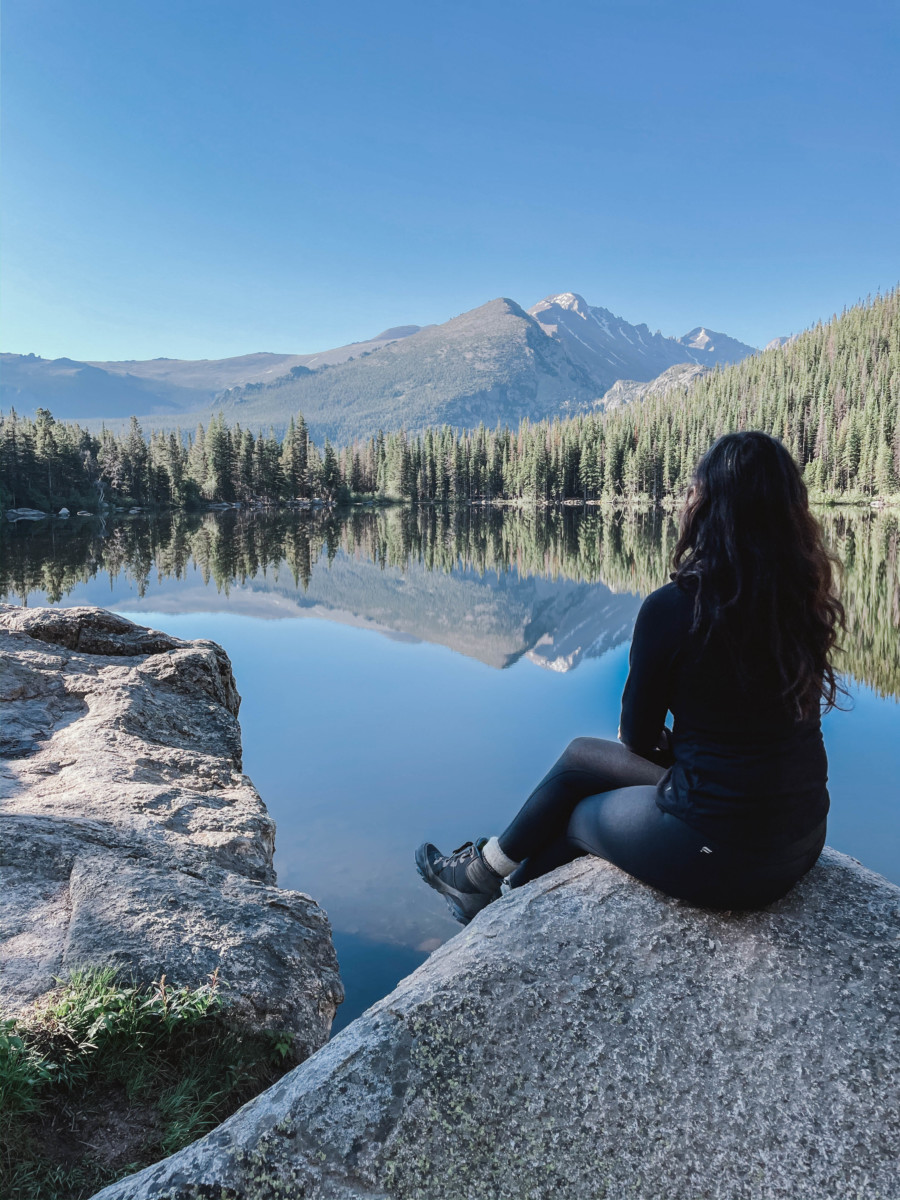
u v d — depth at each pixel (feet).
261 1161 4.73
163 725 16.46
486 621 60.95
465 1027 5.52
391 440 405.80
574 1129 5.05
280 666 39.55
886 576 74.33
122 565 107.34
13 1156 6.02
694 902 6.22
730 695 5.58
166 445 317.83
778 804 5.63
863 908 6.48
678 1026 5.58
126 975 7.85
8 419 260.21
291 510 339.57
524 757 23.63
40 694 16.63
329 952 9.84
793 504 5.54
